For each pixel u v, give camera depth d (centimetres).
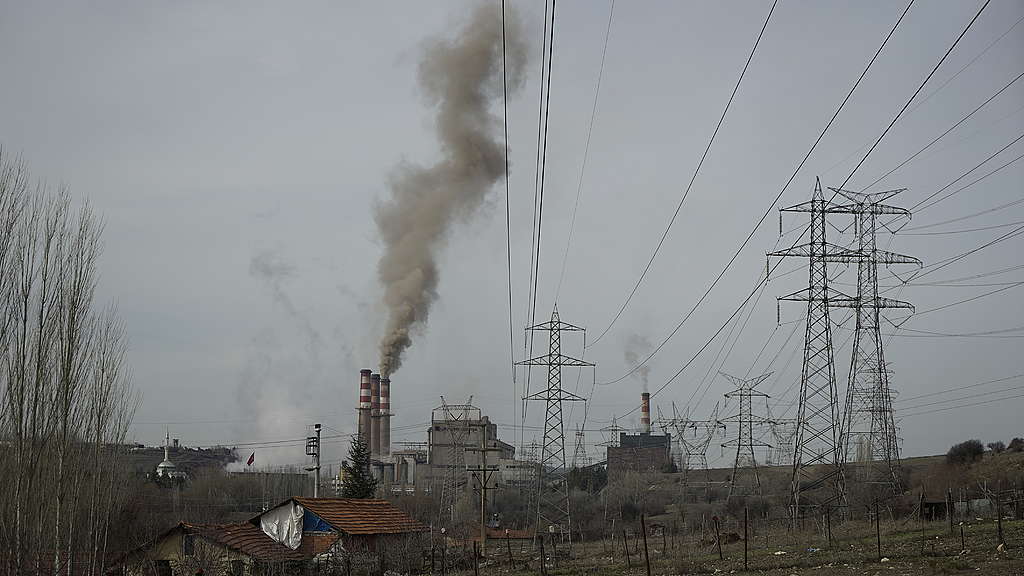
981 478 8675
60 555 4375
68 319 4588
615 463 14512
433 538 6744
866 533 5447
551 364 7875
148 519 7281
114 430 5006
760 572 3934
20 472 4175
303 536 6656
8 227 4362
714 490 12581
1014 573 3086
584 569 5050
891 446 7925
